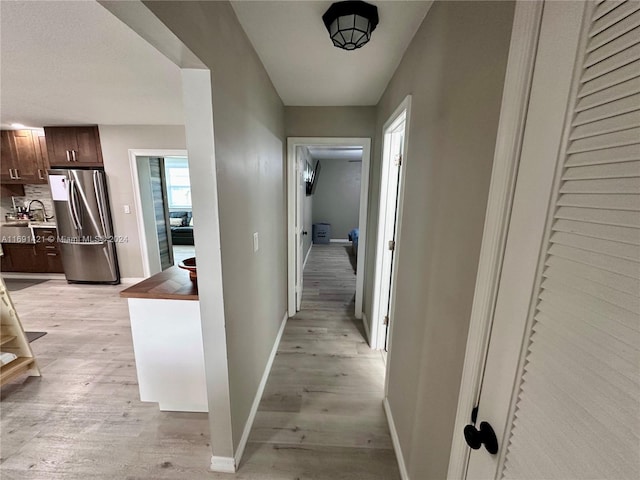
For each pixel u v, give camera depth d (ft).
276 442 5.26
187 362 5.57
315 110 8.80
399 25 4.28
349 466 4.83
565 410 1.48
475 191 2.55
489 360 2.23
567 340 1.49
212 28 3.39
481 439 2.19
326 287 13.83
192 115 3.46
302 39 4.78
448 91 3.23
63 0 3.86
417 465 4.01
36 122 11.58
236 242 4.53
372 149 8.96
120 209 13.09
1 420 5.65
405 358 4.79
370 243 9.18
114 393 6.43
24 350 6.85
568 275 1.50
